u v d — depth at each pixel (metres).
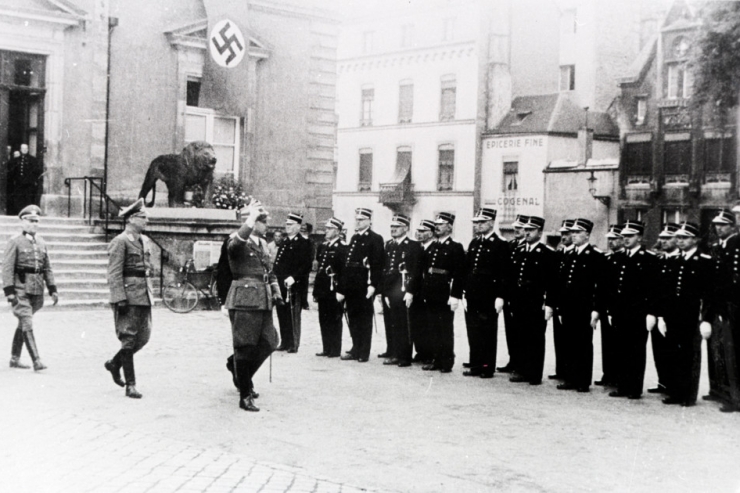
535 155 42.84
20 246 11.16
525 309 11.38
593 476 7.05
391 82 49.06
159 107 23.47
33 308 11.40
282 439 8.02
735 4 34.38
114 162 22.84
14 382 10.37
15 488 6.29
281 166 25.98
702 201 36.25
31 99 22.02
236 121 25.23
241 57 23.97
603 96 42.12
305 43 26.27
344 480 6.77
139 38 23.09
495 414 9.31
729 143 35.47
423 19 47.25
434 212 47.06
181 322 17.11
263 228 9.66
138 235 9.87
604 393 10.83
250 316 9.22
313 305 22.05
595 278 10.75
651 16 41.34
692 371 10.05
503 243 11.84
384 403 9.76
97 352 12.84
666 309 10.03
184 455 7.30
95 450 7.40
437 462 7.37
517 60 44.88
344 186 51.47
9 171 21.81
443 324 12.23
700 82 35.69
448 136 46.31
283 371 11.88
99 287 19.12
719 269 9.89
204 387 10.41
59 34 21.97
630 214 39.00
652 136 38.12
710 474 7.16
